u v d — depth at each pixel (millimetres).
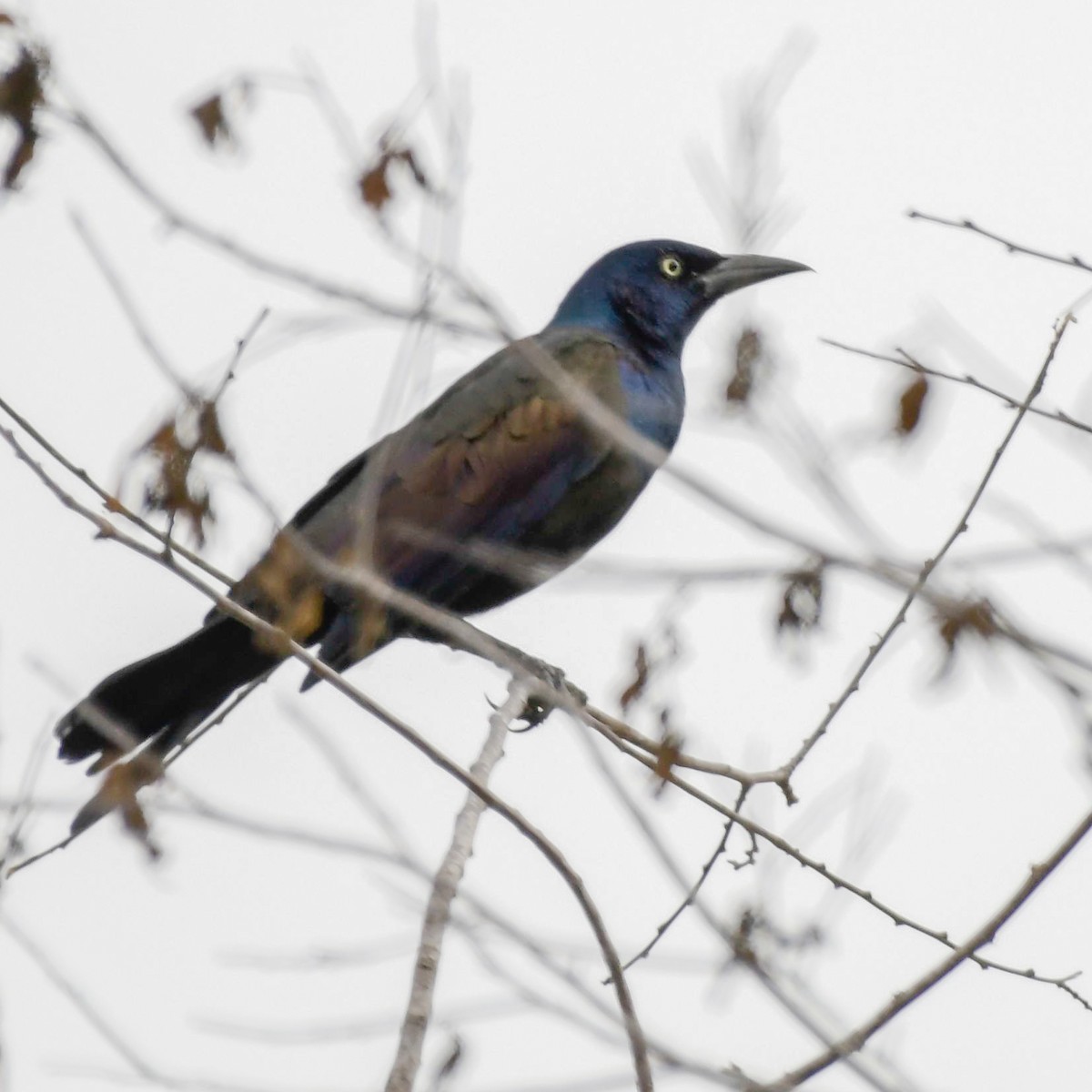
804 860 8648
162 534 7773
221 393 7348
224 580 8297
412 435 13570
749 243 6918
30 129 6410
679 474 6312
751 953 7242
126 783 7828
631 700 7902
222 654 11734
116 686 11734
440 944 7066
